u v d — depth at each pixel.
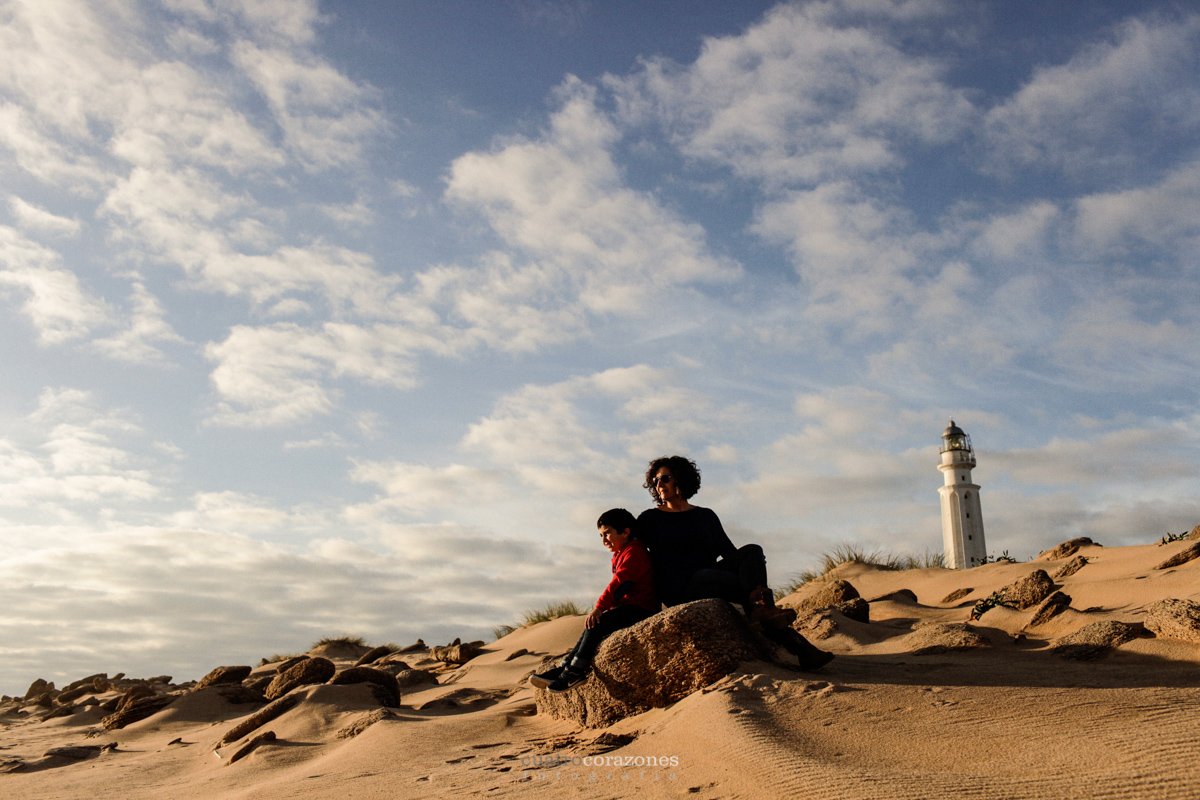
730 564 6.84
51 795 7.68
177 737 11.20
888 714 4.91
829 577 16.92
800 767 4.12
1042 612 8.95
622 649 6.44
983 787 3.54
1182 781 3.31
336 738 8.36
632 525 7.02
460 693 10.87
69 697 19.28
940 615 11.32
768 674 5.92
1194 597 8.40
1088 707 4.61
